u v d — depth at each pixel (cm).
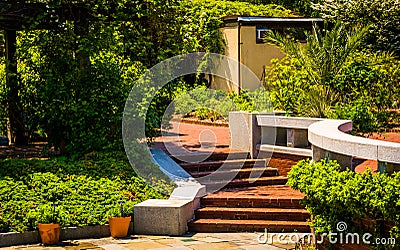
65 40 1417
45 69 1414
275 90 1678
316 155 985
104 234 1067
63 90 1388
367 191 757
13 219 1036
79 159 1349
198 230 1104
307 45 1634
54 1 1391
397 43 2273
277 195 1186
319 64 1603
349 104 1500
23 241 1013
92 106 1378
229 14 2328
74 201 1116
